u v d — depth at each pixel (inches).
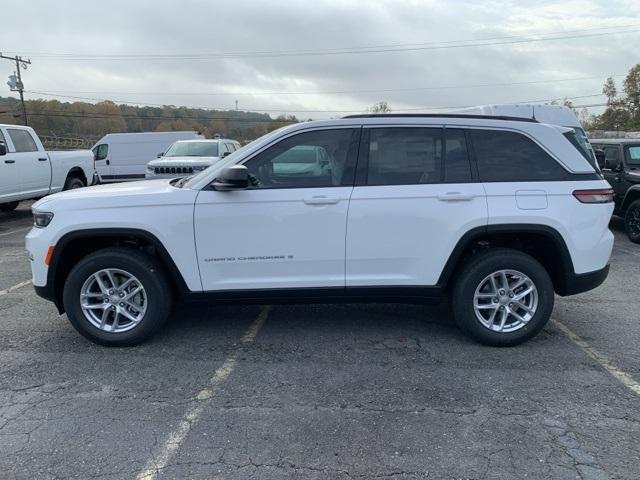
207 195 164.7
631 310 210.8
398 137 168.4
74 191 178.7
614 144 403.5
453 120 170.1
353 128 168.6
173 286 175.2
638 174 368.2
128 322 173.8
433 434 122.7
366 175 166.6
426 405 135.9
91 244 176.4
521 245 179.5
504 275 169.0
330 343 176.2
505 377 151.3
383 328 189.6
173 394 142.3
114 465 112.0
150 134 896.3
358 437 121.7
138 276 167.0
